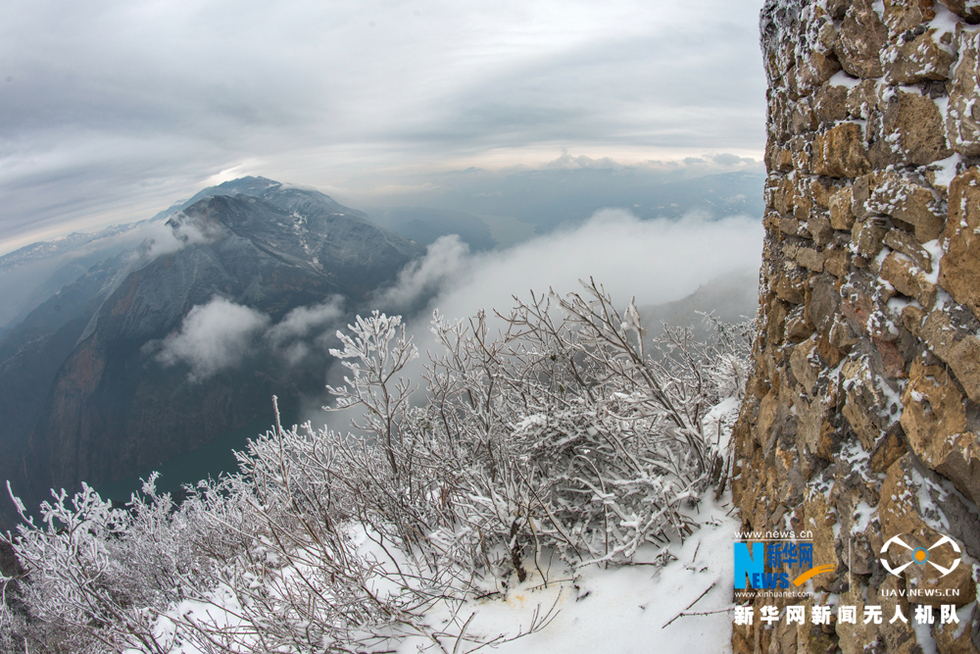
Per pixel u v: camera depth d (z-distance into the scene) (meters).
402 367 4.29
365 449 4.69
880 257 1.62
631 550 2.84
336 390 4.30
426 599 3.24
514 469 3.64
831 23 1.91
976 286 1.16
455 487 3.89
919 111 1.42
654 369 4.58
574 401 3.89
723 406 4.66
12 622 9.32
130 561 10.35
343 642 3.01
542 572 3.27
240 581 3.71
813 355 2.08
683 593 2.58
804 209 2.28
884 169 1.60
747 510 2.67
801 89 2.22
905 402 1.41
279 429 3.27
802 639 1.77
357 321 4.20
